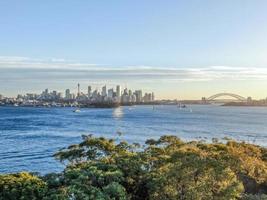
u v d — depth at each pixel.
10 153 108.12
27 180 32.00
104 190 32.00
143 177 36.22
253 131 197.50
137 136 159.88
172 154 37.88
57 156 56.19
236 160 38.44
